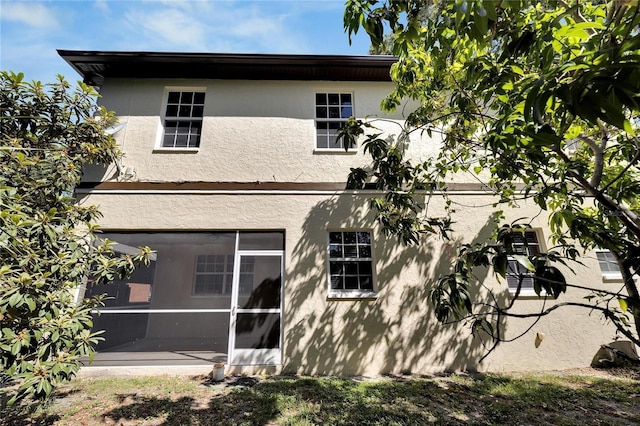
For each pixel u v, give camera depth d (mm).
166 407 4422
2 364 3393
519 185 6957
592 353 6277
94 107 6363
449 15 2000
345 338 6168
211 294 11453
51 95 5973
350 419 4066
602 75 1200
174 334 10898
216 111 7555
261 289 6875
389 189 4902
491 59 3012
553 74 1374
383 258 6621
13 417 4113
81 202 6625
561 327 6367
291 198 6930
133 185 6797
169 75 7695
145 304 11367
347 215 6863
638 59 1146
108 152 6266
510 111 2553
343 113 7980
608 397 4789
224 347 8742
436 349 6199
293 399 4656
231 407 4434
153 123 7379
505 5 1625
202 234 6953
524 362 6191
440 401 4652
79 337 3889
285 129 7512
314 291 6395
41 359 3574
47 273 3871
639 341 1646
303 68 7633
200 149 7219
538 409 4395
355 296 6379
